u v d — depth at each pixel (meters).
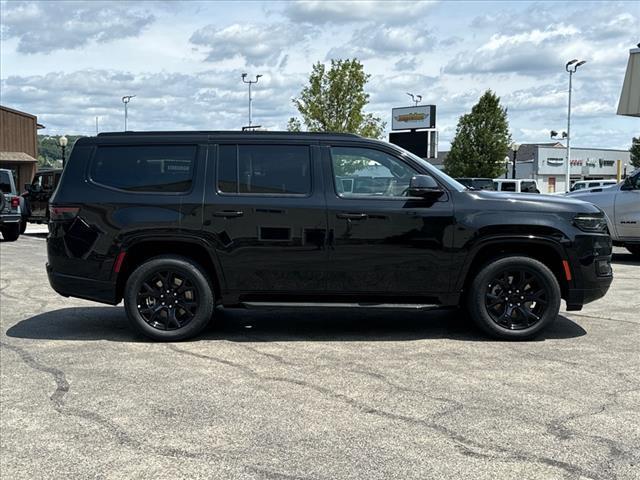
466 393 4.50
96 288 5.98
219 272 5.92
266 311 7.53
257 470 3.34
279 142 6.00
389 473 3.30
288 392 4.55
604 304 7.84
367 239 5.83
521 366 5.16
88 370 5.11
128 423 3.99
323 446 3.63
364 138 6.02
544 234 5.84
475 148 52.47
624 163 75.94
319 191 5.89
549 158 68.00
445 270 5.86
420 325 6.73
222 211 5.86
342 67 33.72
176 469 3.36
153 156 6.02
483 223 5.81
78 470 3.36
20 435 3.82
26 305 7.93
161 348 5.80
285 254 5.86
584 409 4.18
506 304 5.98
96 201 5.95
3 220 16.88
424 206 5.84
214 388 4.65
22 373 5.03
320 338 6.17
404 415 4.09
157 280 6.02
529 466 3.37
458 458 3.46
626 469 3.33
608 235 6.11
